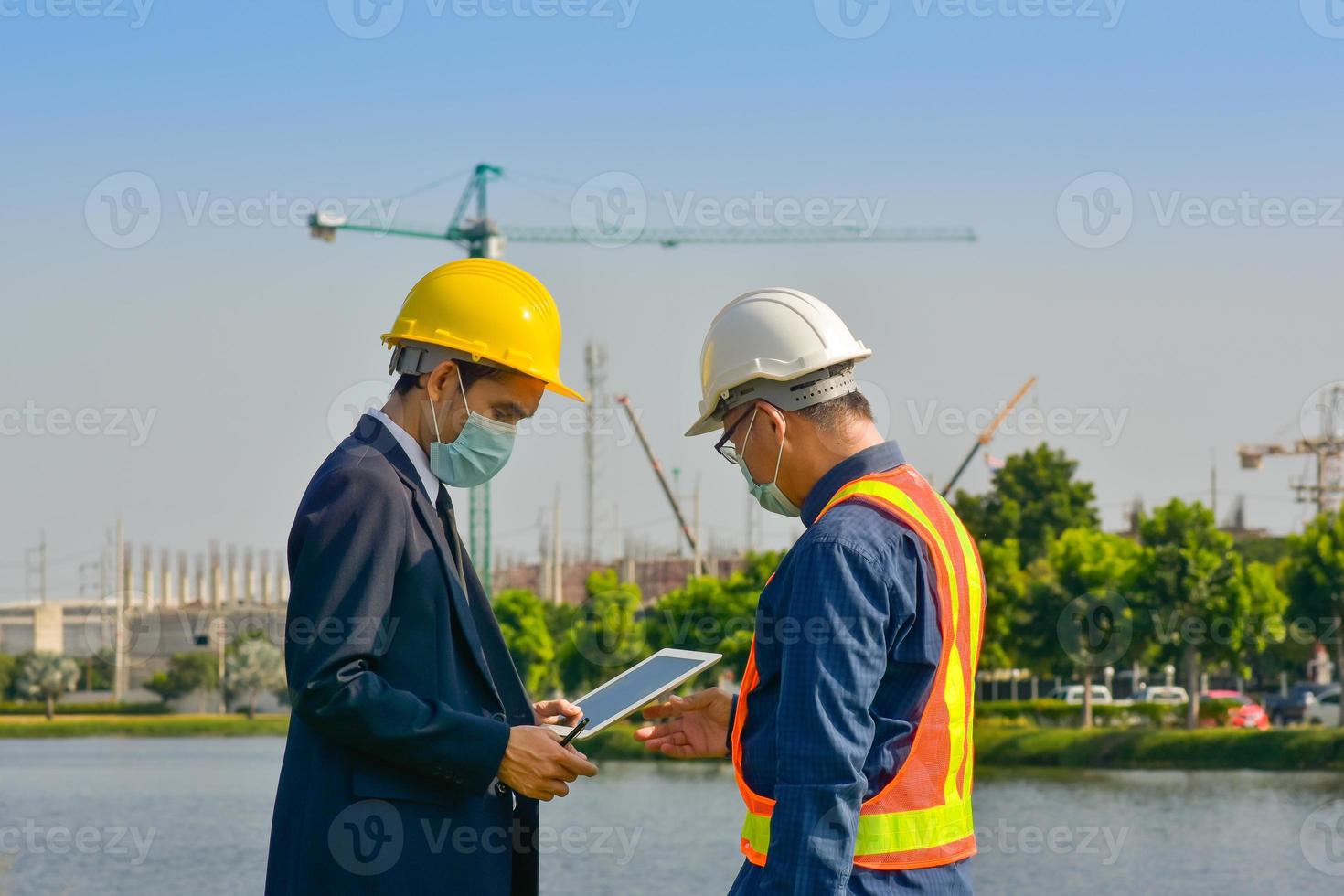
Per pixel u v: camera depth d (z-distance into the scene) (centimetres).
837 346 366
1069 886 1842
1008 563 3875
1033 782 3206
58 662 7538
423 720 361
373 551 368
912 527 344
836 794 318
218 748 5784
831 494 360
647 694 401
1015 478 4547
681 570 7862
